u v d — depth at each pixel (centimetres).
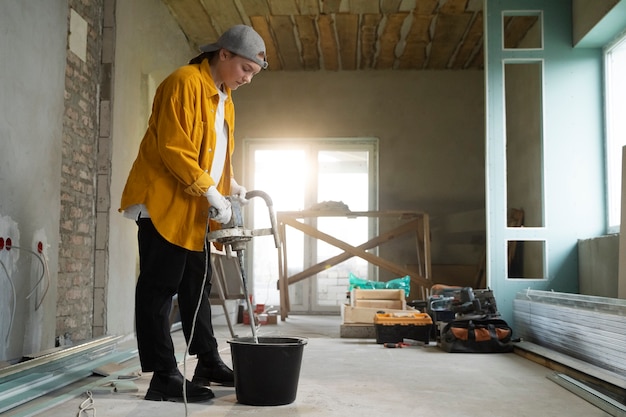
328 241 711
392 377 321
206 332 279
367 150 818
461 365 369
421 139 809
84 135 457
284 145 823
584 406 254
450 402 259
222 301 482
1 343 323
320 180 823
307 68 822
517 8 512
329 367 353
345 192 820
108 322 478
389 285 609
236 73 260
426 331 474
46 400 247
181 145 238
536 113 618
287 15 663
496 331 430
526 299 472
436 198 798
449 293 505
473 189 797
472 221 791
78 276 446
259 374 240
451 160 803
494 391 285
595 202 495
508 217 681
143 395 260
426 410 242
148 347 247
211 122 254
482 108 809
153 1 597
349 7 641
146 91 580
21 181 345
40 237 368
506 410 245
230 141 279
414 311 517
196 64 259
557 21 509
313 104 822
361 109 817
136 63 545
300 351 247
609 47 489
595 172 497
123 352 387
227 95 274
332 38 721
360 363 371
